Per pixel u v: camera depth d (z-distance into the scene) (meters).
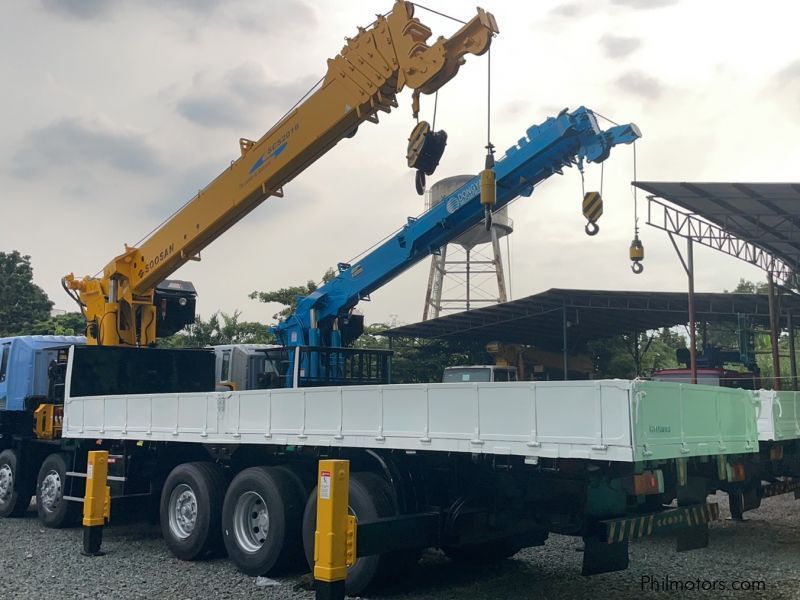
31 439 11.52
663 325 27.39
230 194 10.87
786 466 8.59
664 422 5.21
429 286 32.19
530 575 7.53
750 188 16.48
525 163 10.98
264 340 28.42
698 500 6.41
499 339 29.88
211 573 7.64
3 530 10.52
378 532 6.05
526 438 5.24
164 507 8.60
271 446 7.69
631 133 10.09
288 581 7.23
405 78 8.96
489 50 8.61
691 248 20.70
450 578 7.41
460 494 6.48
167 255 11.63
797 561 8.13
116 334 12.02
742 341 23.47
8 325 37.94
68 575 7.54
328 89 9.83
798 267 22.39
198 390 11.73
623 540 5.67
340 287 13.17
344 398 6.56
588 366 29.28
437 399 5.83
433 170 8.97
